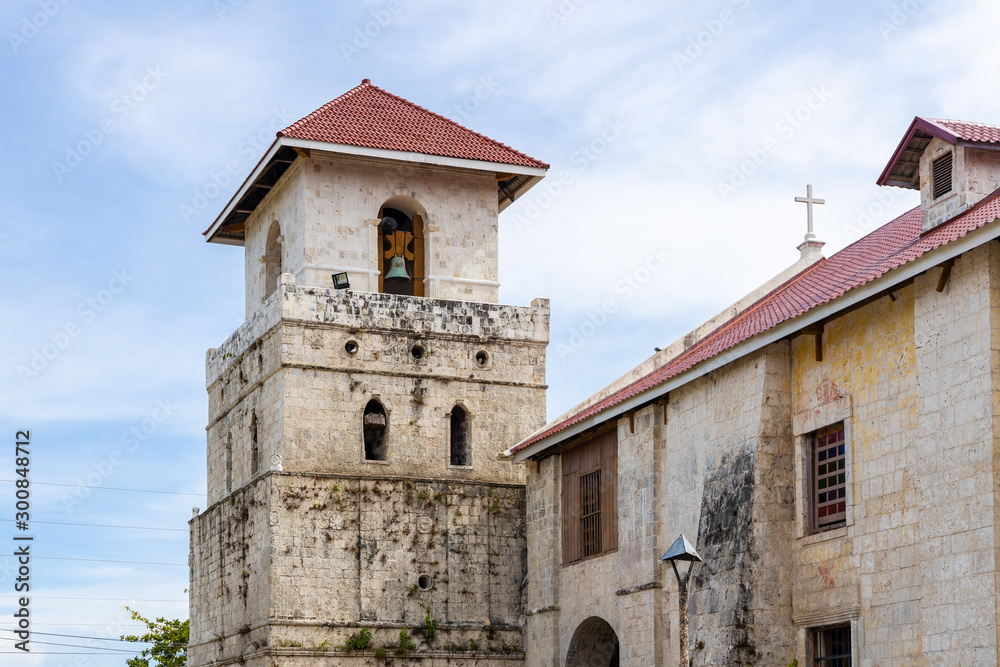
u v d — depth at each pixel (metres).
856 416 32.88
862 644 31.73
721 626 34.56
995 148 33.50
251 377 50.94
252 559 48.22
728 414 36.81
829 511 34.03
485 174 51.62
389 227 51.50
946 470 29.41
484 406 50.31
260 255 53.47
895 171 36.22
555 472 46.94
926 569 29.78
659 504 40.00
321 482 47.53
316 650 46.25
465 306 50.62
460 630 47.94
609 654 45.41
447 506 48.84
